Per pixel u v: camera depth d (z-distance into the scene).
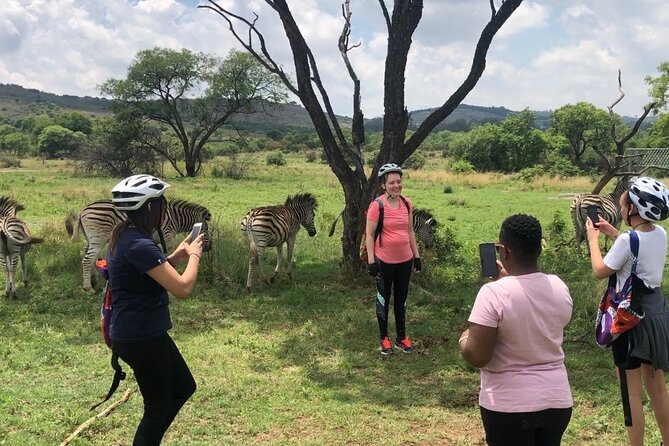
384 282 6.17
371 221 6.12
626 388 3.78
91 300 8.34
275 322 7.44
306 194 10.15
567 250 11.52
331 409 4.88
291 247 9.78
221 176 37.44
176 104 40.12
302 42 9.29
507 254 2.79
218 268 9.48
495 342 2.68
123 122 37.69
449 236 10.95
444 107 9.12
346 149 9.46
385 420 4.70
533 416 2.64
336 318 7.54
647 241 3.64
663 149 27.61
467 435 4.48
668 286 8.82
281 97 40.34
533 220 2.75
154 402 3.44
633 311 3.60
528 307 2.65
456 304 8.16
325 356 6.27
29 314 7.61
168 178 36.34
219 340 6.70
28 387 5.19
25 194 22.16
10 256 8.35
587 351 6.34
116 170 37.25
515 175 38.34
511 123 47.78
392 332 7.02
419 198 24.16
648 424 4.54
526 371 2.68
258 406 4.91
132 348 3.29
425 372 5.80
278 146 91.31
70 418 4.53
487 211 19.70
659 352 3.64
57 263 9.95
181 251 3.47
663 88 36.53
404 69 8.99
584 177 35.06
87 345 6.44
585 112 54.09
